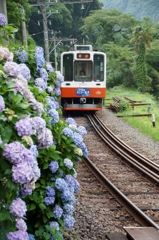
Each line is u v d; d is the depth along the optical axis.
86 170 9.40
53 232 3.89
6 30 4.86
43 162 4.01
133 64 44.47
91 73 18.73
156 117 19.73
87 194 7.36
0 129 2.70
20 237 2.84
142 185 8.11
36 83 5.09
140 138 14.52
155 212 6.36
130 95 35.59
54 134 4.32
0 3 9.41
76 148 4.37
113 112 22.80
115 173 9.16
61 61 18.81
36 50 5.45
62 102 19.53
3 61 3.61
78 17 57.62
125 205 6.56
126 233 5.04
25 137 2.87
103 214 6.20
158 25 54.94
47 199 3.95
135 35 42.97
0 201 2.77
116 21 51.88
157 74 46.06
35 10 43.22
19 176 2.57
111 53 47.34
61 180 4.02
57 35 50.88
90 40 58.78
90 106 19.08
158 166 9.71
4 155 2.60
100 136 14.06
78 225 5.56
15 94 3.00
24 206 2.85
